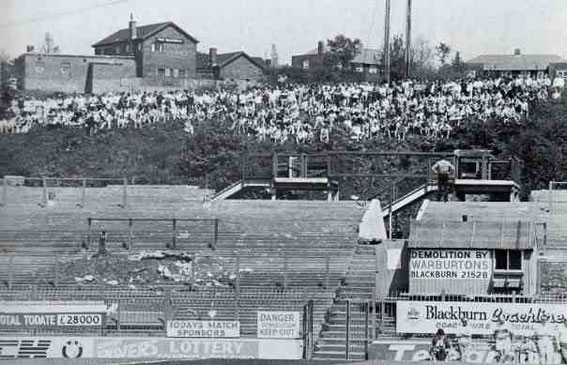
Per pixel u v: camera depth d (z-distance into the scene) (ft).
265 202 264.11
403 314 179.22
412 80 357.41
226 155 345.92
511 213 248.73
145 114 371.15
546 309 174.70
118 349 178.19
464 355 172.24
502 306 176.04
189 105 368.68
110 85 395.96
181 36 417.69
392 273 210.18
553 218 245.24
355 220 249.96
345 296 202.69
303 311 179.93
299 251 231.71
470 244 200.44
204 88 398.21
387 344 174.29
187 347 178.50
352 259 224.53
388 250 211.20
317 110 355.15
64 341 178.91
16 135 370.32
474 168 295.07
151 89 401.70
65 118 374.63
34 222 252.83
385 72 378.73
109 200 273.54
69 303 184.85
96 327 183.01
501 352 171.53
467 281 200.75
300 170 287.07
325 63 422.82
